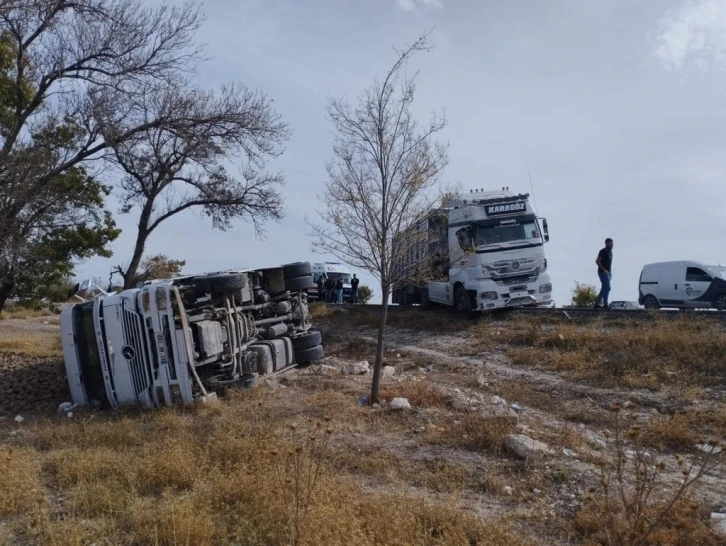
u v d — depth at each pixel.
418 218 11.47
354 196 11.32
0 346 19.70
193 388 11.43
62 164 17.36
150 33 18.31
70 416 11.12
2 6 15.68
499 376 13.84
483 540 5.68
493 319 19.81
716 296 23.23
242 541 5.79
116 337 11.46
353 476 7.55
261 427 9.07
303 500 6.09
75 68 17.70
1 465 7.62
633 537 5.28
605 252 19.11
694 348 12.98
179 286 11.80
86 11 17.23
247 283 13.53
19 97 17.64
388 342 19.50
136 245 22.97
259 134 20.58
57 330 28.61
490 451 8.37
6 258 15.09
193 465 7.48
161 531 5.85
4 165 15.24
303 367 15.35
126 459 7.94
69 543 5.70
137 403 11.34
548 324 18.12
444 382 13.55
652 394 11.43
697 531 5.79
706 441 8.77
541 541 5.85
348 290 39.75
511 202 20.03
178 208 23.50
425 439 8.88
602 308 18.66
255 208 23.77
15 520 6.46
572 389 12.26
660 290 24.98
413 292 25.95
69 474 7.52
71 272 21.22
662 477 7.50
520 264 19.83
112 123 17.72
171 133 19.22
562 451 8.23
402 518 5.89
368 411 10.41
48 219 16.08
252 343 13.69
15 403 12.46
